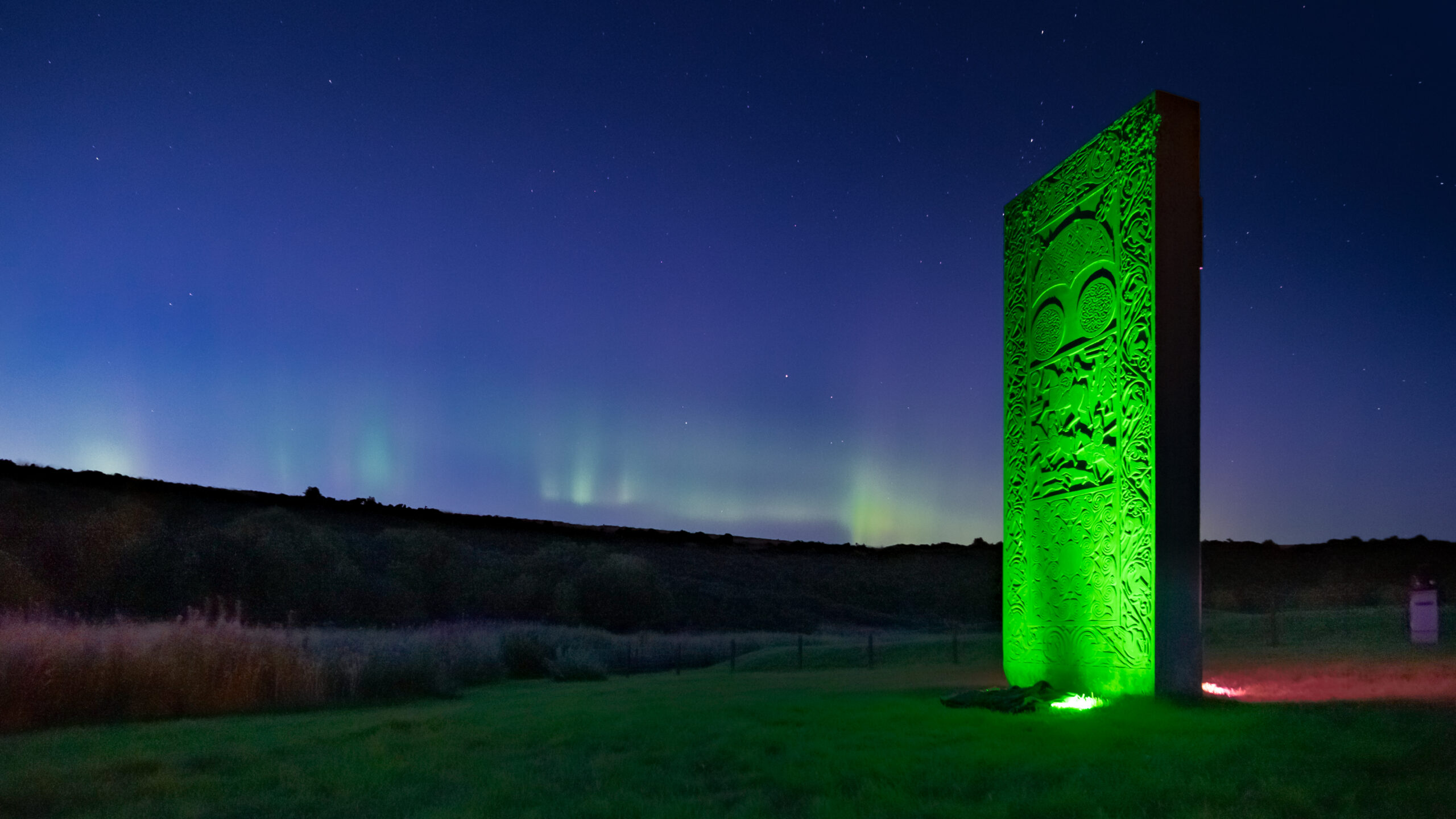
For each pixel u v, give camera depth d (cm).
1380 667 1488
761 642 3869
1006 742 854
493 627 3203
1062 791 641
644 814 660
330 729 1172
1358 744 729
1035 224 1431
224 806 743
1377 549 6681
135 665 1431
